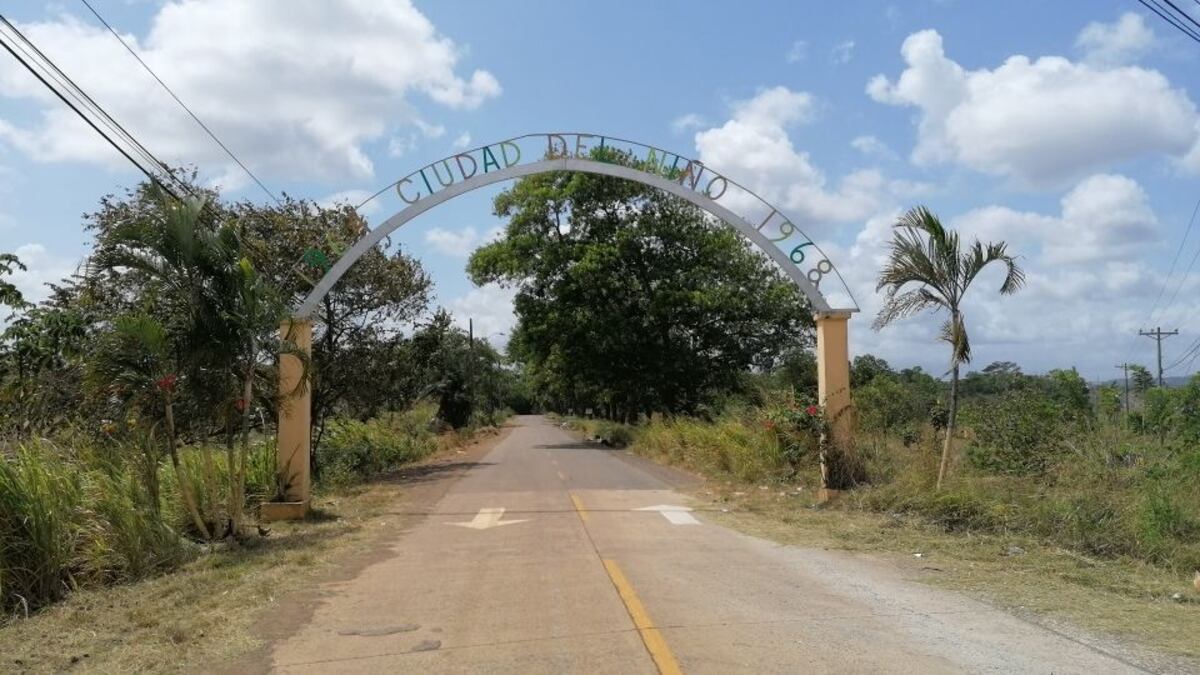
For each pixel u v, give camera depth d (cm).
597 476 2264
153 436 1194
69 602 881
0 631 773
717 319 4034
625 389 4197
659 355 4059
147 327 1147
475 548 1170
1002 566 997
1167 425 1698
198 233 1199
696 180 1581
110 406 1383
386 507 1655
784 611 783
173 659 673
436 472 2516
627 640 693
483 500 1741
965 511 1253
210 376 1223
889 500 1418
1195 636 694
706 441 2506
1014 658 632
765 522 1369
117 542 996
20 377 1465
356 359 2373
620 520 1409
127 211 1962
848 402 1588
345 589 923
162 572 1026
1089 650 654
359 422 3008
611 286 3928
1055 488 1297
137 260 1184
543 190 3988
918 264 1388
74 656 688
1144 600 828
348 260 1522
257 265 2131
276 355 1317
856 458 1578
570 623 752
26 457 994
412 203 1544
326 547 1189
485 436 5559
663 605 811
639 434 3647
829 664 621
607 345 3984
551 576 962
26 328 1477
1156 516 1052
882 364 4225
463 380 5094
